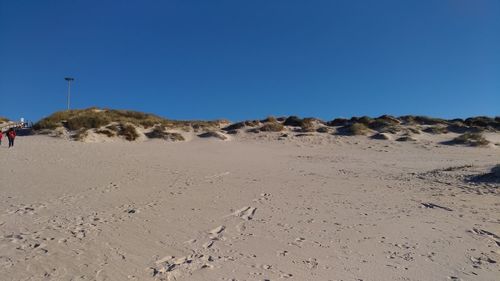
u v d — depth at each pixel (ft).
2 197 39.55
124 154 81.66
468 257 26.78
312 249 27.71
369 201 43.91
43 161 64.95
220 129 140.87
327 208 40.09
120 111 148.66
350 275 23.44
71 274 21.94
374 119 155.22
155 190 46.32
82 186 46.68
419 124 151.64
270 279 22.39
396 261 25.86
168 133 120.98
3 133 123.85
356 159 90.99
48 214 33.94
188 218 34.63
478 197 46.24
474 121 150.41
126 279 21.65
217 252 26.45
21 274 21.65
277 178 59.72
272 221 34.55
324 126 143.84
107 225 31.35
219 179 56.44
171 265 23.85
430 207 41.22
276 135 128.36
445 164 82.17
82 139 108.47
